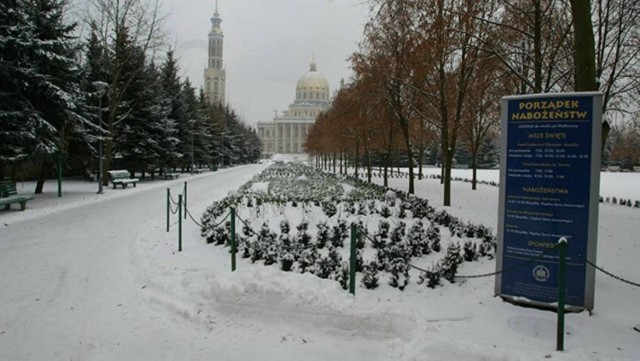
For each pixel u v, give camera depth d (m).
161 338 4.86
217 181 31.41
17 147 16.81
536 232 5.73
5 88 16.61
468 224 10.92
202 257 8.17
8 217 12.98
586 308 5.51
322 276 6.64
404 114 22.44
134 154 29.42
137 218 13.12
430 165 84.31
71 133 20.34
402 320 4.96
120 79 27.89
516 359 4.15
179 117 38.81
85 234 10.48
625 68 16.16
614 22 15.40
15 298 5.99
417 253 8.28
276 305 5.40
